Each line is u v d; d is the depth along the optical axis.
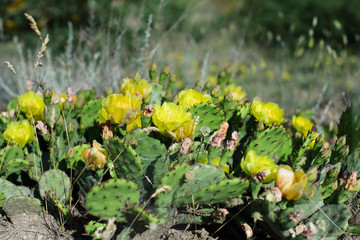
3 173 0.98
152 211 0.89
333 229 0.92
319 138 0.98
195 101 0.99
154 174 0.91
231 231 0.97
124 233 0.89
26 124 0.99
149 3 2.58
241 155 1.02
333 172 0.91
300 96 2.41
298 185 0.85
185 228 0.95
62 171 0.96
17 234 0.92
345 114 1.04
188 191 0.88
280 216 0.88
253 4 4.60
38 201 0.95
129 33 2.09
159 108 0.90
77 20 2.95
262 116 0.97
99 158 0.89
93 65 1.64
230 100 1.02
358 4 4.35
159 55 1.67
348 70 2.91
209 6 4.33
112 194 0.84
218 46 2.80
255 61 3.11
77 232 0.96
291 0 4.58
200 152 0.96
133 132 0.88
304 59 3.21
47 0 3.00
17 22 3.03
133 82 1.12
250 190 0.92
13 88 1.72
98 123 1.08
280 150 1.04
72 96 1.11
